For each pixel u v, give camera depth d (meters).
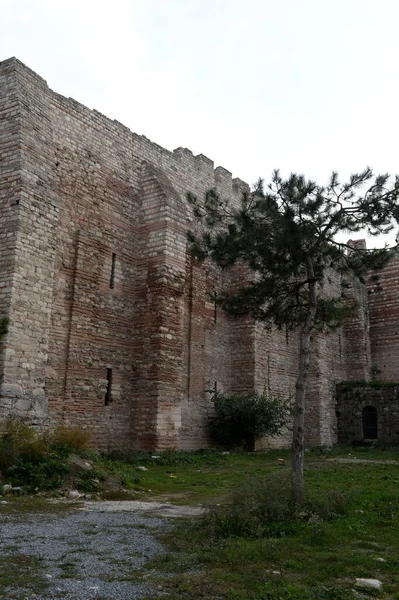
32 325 17.23
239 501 9.64
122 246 22.89
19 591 5.64
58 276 19.83
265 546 7.61
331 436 35.66
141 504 12.00
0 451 13.50
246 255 14.02
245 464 20.66
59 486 12.94
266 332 30.02
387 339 41.84
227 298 15.19
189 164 28.00
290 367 32.44
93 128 22.59
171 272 23.00
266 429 26.55
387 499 12.13
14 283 16.81
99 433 20.31
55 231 18.78
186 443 25.06
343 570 6.78
